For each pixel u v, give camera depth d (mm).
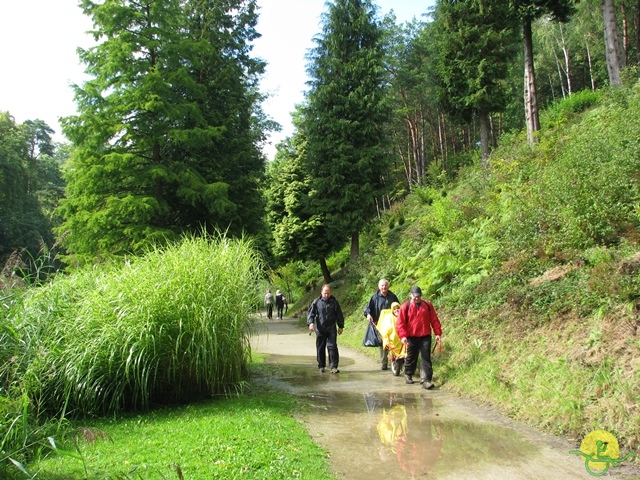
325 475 4188
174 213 20609
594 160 9695
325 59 23891
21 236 38844
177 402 7098
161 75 18359
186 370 7055
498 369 7082
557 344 6547
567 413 5273
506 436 5230
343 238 27328
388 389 7863
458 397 7164
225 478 4008
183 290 7105
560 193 9461
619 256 7137
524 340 7242
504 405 6281
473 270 10750
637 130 9922
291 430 5480
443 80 25734
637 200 8172
